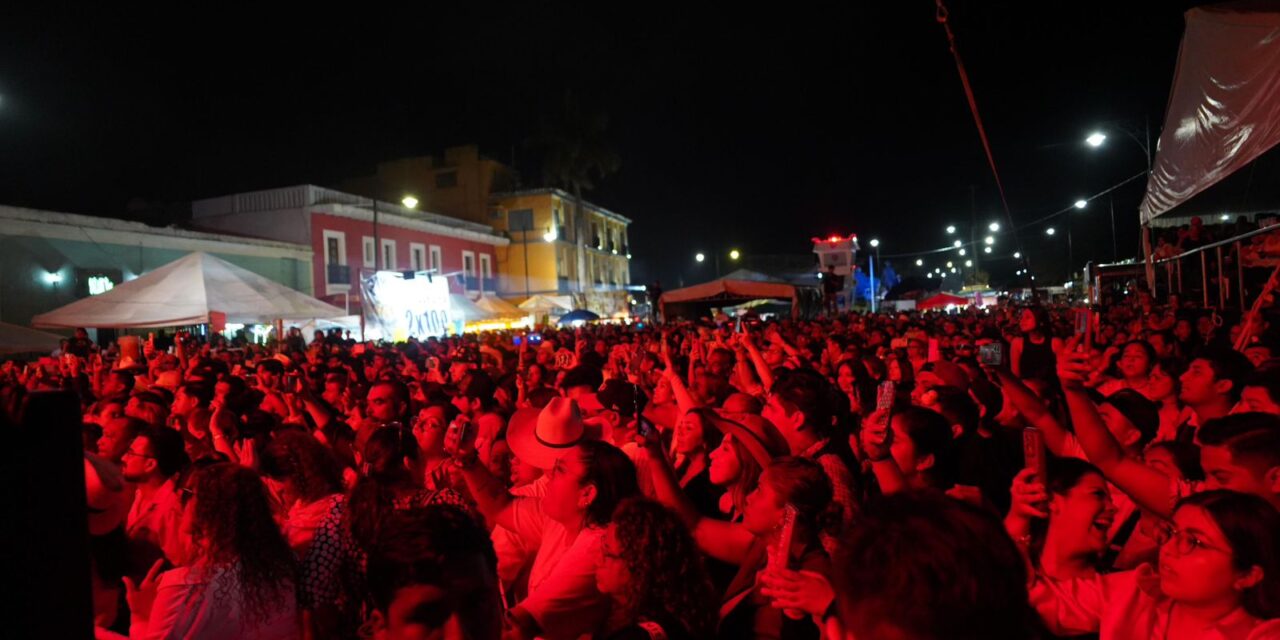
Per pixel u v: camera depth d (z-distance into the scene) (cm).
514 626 296
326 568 306
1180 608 223
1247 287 1070
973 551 117
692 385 602
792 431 389
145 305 1558
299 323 2738
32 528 117
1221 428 276
